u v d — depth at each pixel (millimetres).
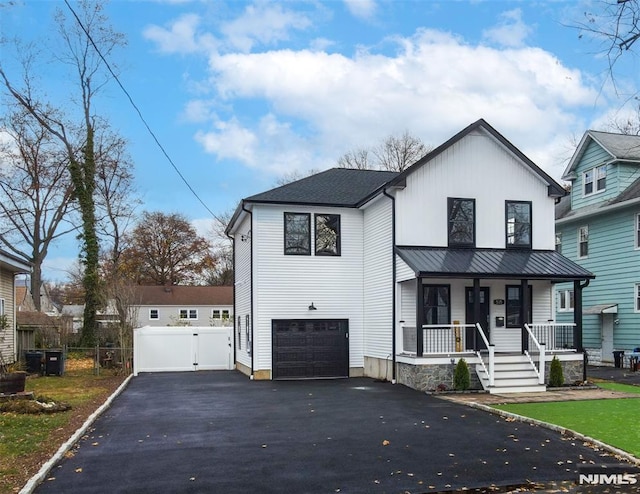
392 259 18875
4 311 21234
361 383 18766
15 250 39125
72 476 7773
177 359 24328
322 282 21266
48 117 34031
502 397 15039
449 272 16953
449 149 19312
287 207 21188
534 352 18016
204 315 55656
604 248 25141
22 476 7590
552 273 17797
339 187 23141
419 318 16828
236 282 25688
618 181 24281
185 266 61562
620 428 10633
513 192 19750
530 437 10094
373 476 7762
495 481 7562
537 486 7375
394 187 18609
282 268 20938
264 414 12609
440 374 16688
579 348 18000
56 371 21188
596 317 25547
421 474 7848
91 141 33156
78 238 30797
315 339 20984
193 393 16469
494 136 19500
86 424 11094
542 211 19938
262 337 20562
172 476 7766
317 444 9609
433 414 12500
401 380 18062
